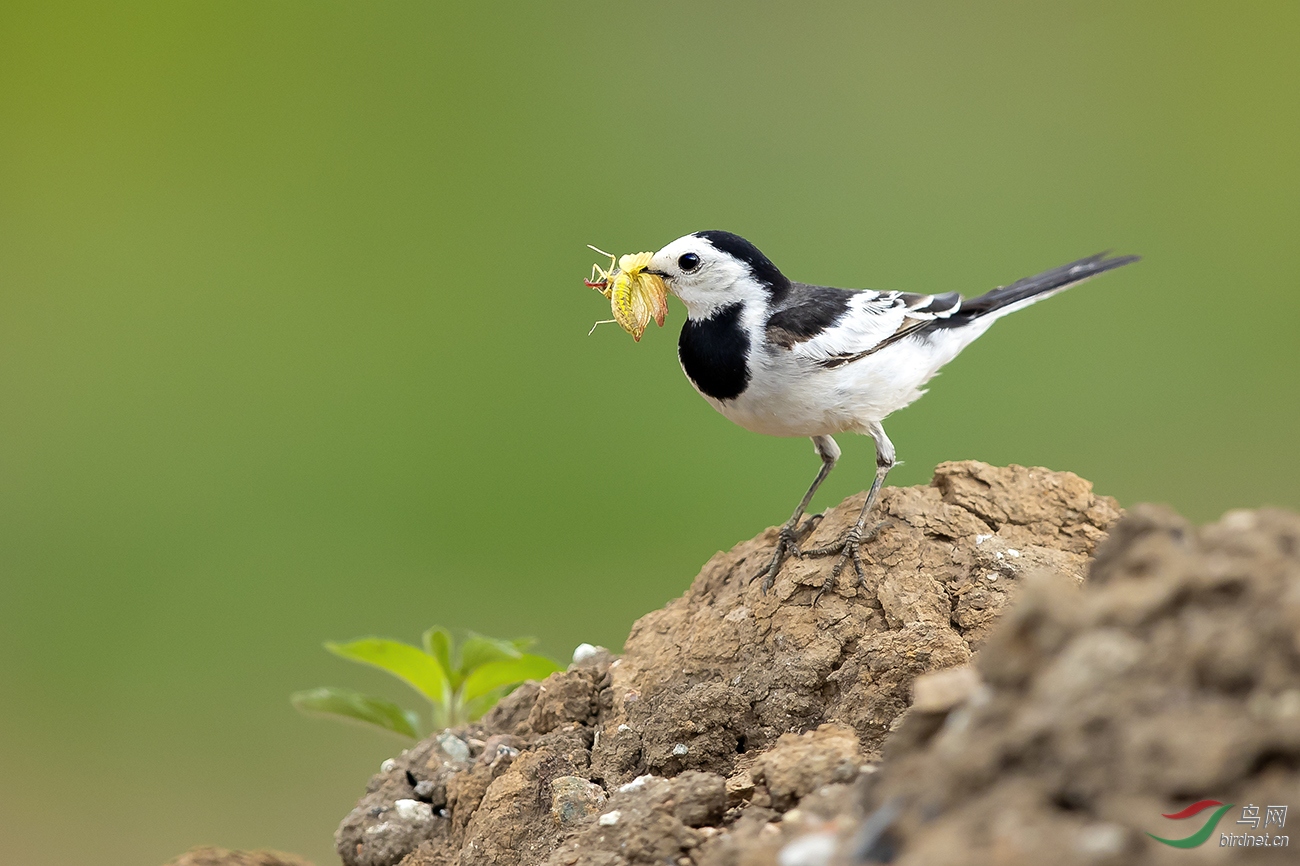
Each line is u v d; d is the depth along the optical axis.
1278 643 3.28
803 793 4.60
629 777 5.68
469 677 6.79
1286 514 3.89
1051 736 3.30
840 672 5.56
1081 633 3.55
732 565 6.69
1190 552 3.82
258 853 5.66
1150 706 3.28
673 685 5.92
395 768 6.32
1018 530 6.17
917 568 5.96
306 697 6.67
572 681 6.20
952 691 3.85
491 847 5.52
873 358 7.24
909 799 3.51
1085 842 3.03
